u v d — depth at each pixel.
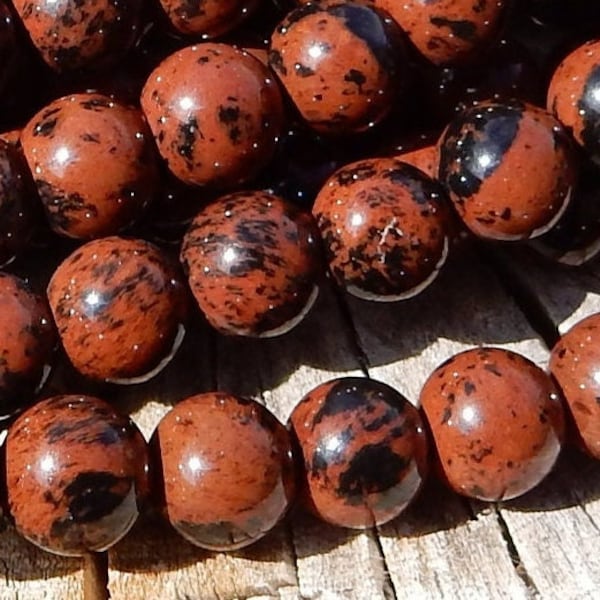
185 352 0.14
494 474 0.12
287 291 0.13
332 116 0.13
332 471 0.12
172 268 0.13
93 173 0.13
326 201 0.13
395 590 0.12
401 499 0.12
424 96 0.14
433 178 0.14
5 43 0.13
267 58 0.14
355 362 0.14
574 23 0.15
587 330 0.13
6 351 0.12
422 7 0.13
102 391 0.13
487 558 0.12
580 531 0.13
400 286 0.13
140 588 0.12
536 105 0.14
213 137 0.13
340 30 0.13
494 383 0.12
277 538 0.13
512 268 0.14
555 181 0.13
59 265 0.14
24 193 0.13
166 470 0.12
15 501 0.12
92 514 0.12
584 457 0.13
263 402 0.13
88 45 0.13
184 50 0.13
